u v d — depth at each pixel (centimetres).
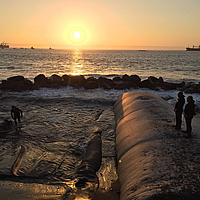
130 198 450
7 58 8056
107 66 5456
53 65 5481
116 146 807
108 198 527
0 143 834
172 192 411
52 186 566
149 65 5891
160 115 869
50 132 964
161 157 547
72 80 2234
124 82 2173
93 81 2120
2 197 512
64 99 1631
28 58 8594
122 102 1291
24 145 822
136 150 641
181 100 696
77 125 1070
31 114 1245
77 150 783
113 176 630
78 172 635
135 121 869
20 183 574
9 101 1566
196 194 399
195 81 2808
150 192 427
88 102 1564
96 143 835
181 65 5981
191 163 499
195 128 733
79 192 545
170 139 638
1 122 1082
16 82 1972
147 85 2148
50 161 703
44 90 2006
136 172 532
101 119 1178
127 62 7275
